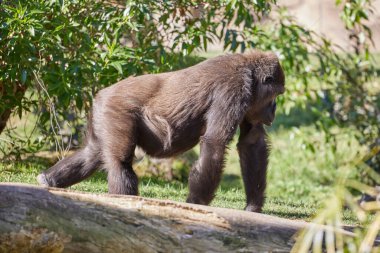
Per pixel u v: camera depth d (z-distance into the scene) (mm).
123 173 14727
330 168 30594
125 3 20531
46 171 15523
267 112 15953
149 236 10336
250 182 16344
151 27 21172
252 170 16312
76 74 18328
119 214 10406
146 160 24828
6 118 21453
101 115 15008
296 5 47312
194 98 15062
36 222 9914
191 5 20562
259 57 15711
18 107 20312
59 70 18781
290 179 30281
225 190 23125
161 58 20312
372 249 9234
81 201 10414
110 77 19078
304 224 11258
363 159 9891
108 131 14836
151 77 15414
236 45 20469
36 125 22656
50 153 23828
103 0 19797
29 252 9891
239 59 15492
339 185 8883
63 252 10055
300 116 37406
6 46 18047
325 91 28156
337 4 25438
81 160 15414
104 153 14914
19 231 9781
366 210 8734
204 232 10523
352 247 9039
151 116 15047
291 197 27328
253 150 16344
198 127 15297
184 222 10586
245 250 10430
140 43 20922
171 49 20516
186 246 10383
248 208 16281
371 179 26547
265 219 11070
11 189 10109
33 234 9859
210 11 20766
